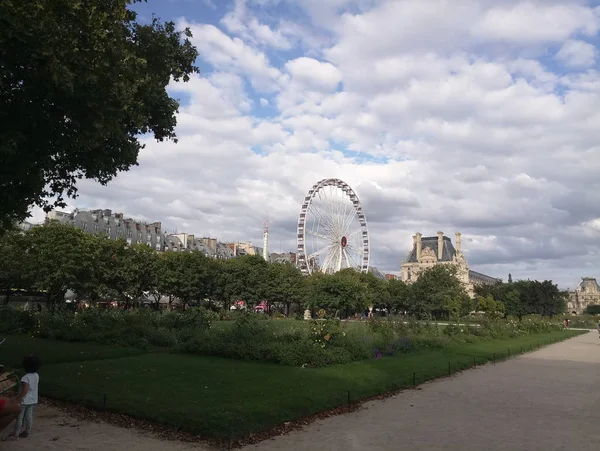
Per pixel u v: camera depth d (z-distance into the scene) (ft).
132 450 38.17
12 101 50.08
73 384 59.31
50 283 212.84
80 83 47.50
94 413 49.37
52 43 44.93
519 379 83.82
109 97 51.85
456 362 100.01
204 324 128.98
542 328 245.45
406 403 61.05
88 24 49.08
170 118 82.43
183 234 578.66
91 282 227.40
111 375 66.90
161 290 297.12
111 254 262.26
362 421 50.85
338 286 313.94
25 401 40.11
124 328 113.19
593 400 64.69
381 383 70.49
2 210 59.93
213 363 82.84
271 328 122.62
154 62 76.48
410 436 45.11
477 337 160.76
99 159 67.41
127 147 72.69
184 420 44.70
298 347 88.63
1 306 147.23
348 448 40.78
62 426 44.57
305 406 53.16
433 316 448.65
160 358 87.25
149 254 290.76
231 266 339.36
